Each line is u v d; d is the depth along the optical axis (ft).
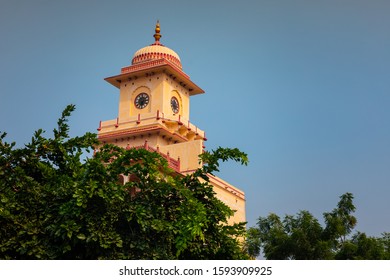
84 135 45.42
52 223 39.22
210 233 45.55
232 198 153.38
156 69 174.09
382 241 116.98
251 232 111.34
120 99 179.42
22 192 40.24
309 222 108.37
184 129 169.17
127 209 40.22
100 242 37.83
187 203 42.01
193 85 184.24
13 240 37.70
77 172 42.86
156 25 191.01
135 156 43.19
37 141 43.16
